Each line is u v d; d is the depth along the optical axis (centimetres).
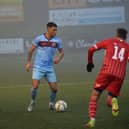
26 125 1980
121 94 3069
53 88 2361
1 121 2084
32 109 2373
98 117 2142
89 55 1927
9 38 3884
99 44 1912
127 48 1912
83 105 2597
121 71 1902
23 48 3878
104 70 1900
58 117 2166
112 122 2011
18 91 3331
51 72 2345
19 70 3812
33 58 3775
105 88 1911
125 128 1880
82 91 3259
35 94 2344
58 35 3900
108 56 1903
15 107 2541
